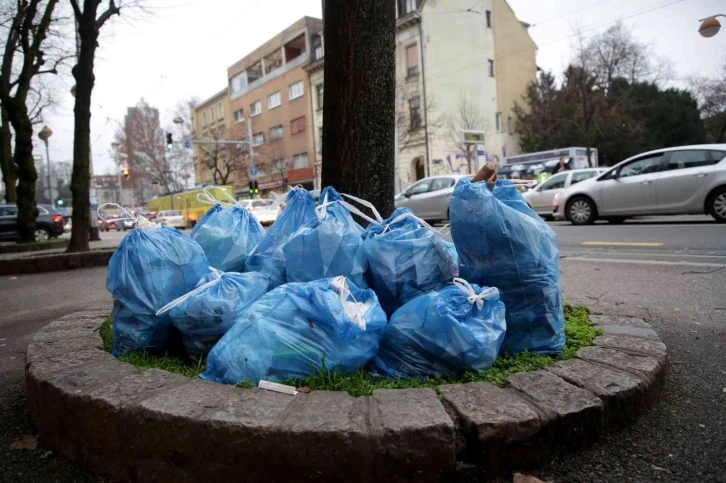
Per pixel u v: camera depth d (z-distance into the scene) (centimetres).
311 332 219
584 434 198
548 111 3484
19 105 1388
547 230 272
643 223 1080
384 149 365
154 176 5297
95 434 201
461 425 185
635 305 418
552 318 257
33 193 1485
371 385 218
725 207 930
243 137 4416
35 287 748
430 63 3012
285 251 276
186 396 199
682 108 3838
